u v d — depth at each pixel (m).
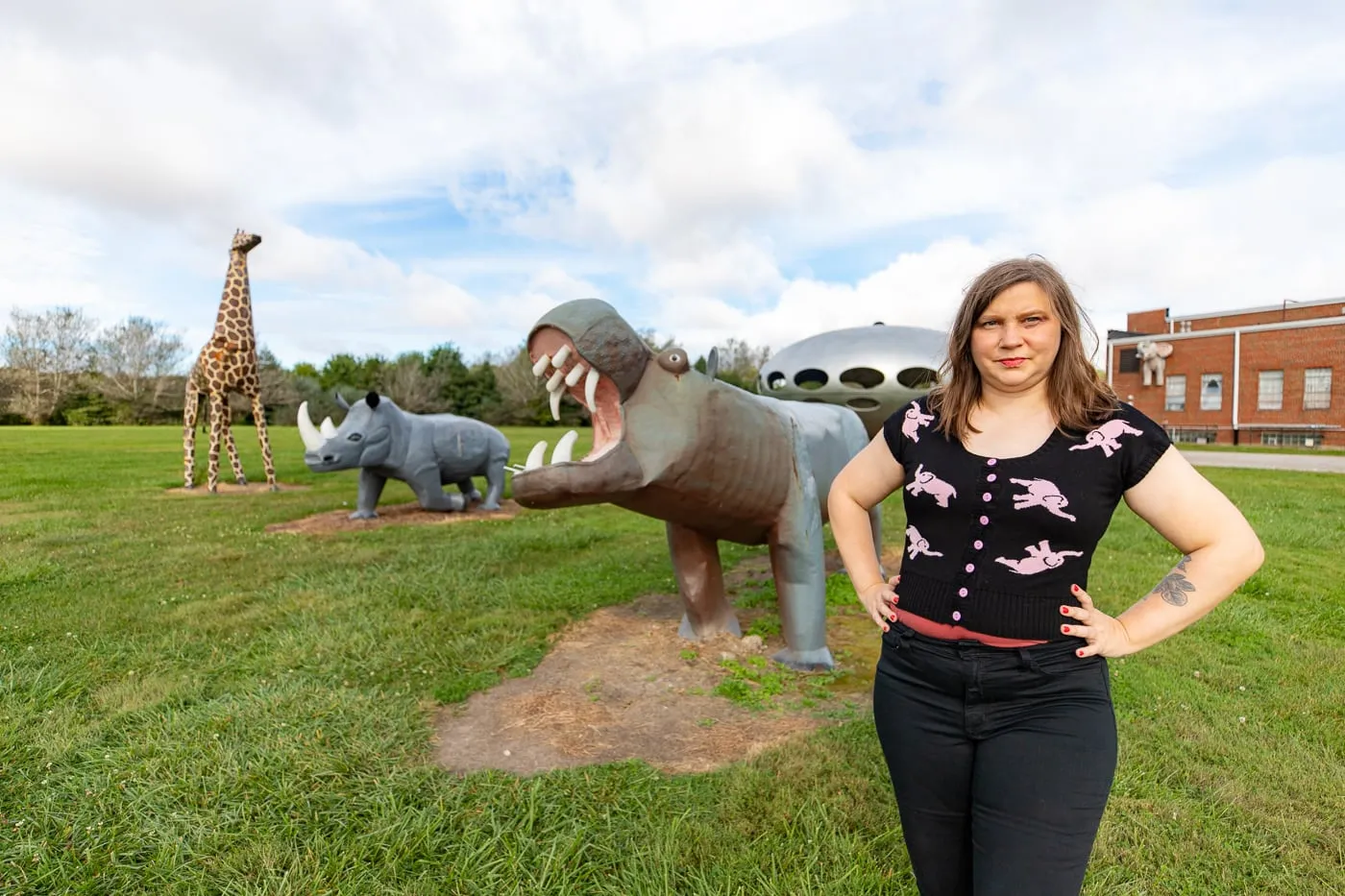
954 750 1.47
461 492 9.91
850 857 2.30
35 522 8.09
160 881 2.25
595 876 2.28
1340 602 5.03
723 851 2.35
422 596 5.16
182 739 3.02
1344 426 22.44
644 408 3.29
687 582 4.29
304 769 2.79
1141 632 1.34
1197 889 2.19
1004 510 1.39
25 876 2.24
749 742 3.11
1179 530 1.32
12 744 3.00
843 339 8.20
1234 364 24.95
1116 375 28.52
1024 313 1.37
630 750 3.05
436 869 2.31
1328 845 2.40
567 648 4.23
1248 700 3.45
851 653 4.20
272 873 2.24
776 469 3.71
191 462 11.35
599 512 9.35
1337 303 28.72
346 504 9.73
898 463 1.63
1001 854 1.35
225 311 11.09
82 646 4.16
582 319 3.06
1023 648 1.38
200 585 5.50
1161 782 2.75
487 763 2.94
